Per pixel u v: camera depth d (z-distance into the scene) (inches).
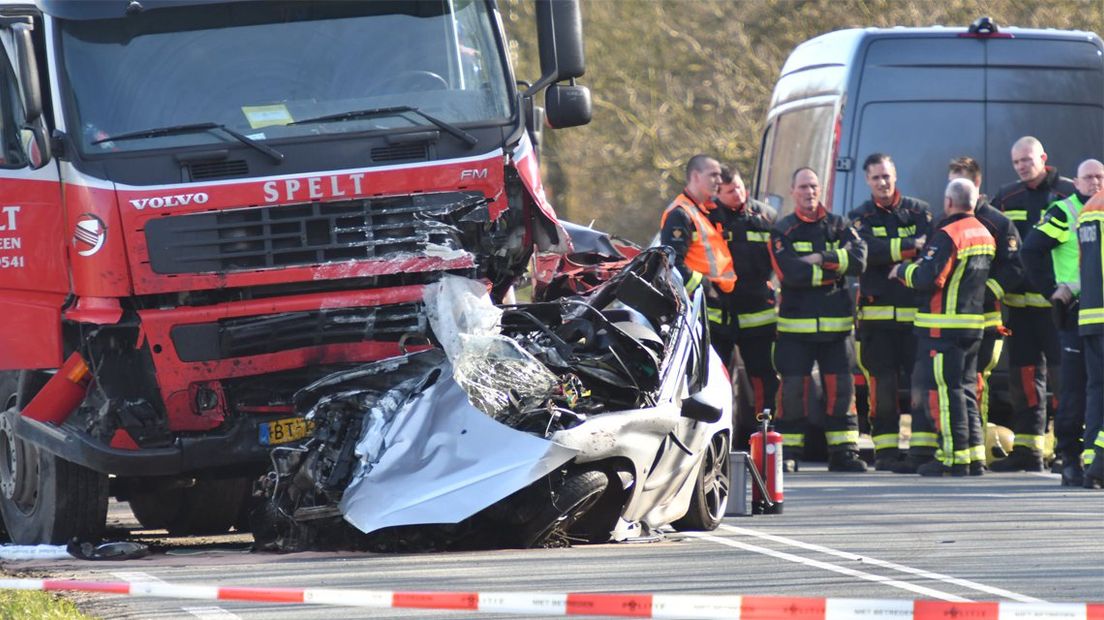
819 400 2066.9
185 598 1010.1
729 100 4133.9
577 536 1264.8
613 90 4296.3
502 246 1349.7
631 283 1285.7
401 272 1306.6
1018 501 1610.5
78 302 1272.1
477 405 1177.4
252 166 1291.8
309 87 1328.7
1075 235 1828.2
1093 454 1748.3
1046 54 2090.3
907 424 3006.9
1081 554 1208.8
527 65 4429.1
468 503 1129.4
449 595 797.2
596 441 1153.4
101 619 935.7
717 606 759.1
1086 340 1755.7
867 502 1608.0
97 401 1291.8
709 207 2000.5
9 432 1369.3
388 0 1371.8
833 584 1045.8
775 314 2039.9
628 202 4677.7
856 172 2071.9
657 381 1230.9
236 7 1339.8
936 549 1241.4
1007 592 1016.9
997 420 2250.2
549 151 4409.5
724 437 1422.2
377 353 1311.5
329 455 1212.5
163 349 1275.8
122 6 1317.7
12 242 1304.1
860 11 3996.1
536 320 1261.1
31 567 1179.9
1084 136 2089.1
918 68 2080.5
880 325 2043.6
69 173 1270.9
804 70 2257.6
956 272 1931.6
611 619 929.5
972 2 3855.8
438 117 1341.0
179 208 1270.9
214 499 1592.0
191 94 1305.4
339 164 1304.1
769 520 1456.7
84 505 1321.4
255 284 1283.2
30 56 1270.9
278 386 1312.7
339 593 828.0
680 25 4215.1
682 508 1322.6
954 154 2074.3
